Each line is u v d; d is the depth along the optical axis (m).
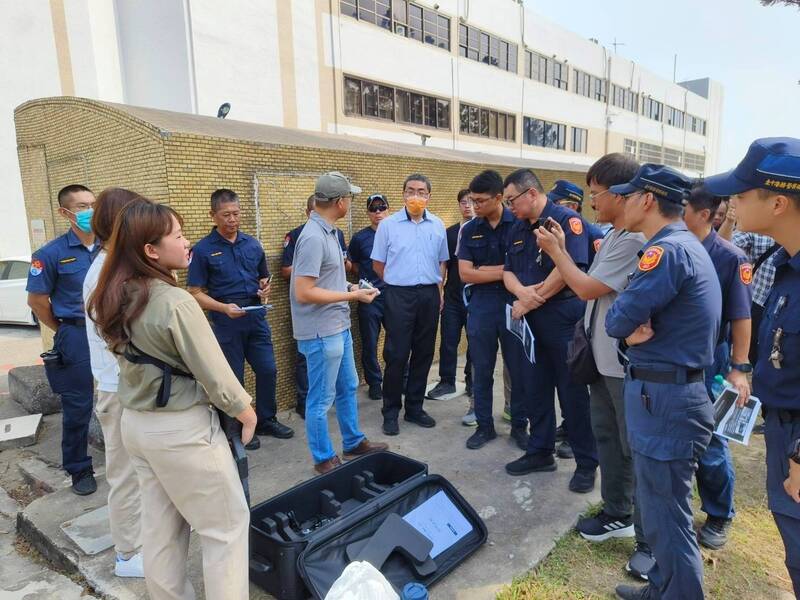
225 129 4.20
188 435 1.76
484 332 3.49
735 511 2.88
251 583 2.31
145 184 3.55
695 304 1.77
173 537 1.93
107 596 2.28
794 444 1.49
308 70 14.02
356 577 1.75
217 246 3.50
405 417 4.10
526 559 2.41
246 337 3.67
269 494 3.06
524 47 22.53
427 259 3.86
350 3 15.23
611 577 2.32
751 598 2.22
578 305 2.94
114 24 12.74
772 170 1.47
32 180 4.80
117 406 2.26
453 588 2.22
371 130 16.06
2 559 2.74
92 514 2.89
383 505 2.38
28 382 4.62
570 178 9.09
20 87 12.12
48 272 2.95
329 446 3.21
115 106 3.79
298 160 4.22
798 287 1.53
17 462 3.81
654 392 1.83
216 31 11.94
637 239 2.23
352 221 4.79
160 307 1.71
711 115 43.94
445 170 5.80
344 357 3.29
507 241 3.23
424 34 17.81
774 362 1.56
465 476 3.18
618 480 2.49
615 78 29.33
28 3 11.97
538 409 3.15
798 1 4.78
